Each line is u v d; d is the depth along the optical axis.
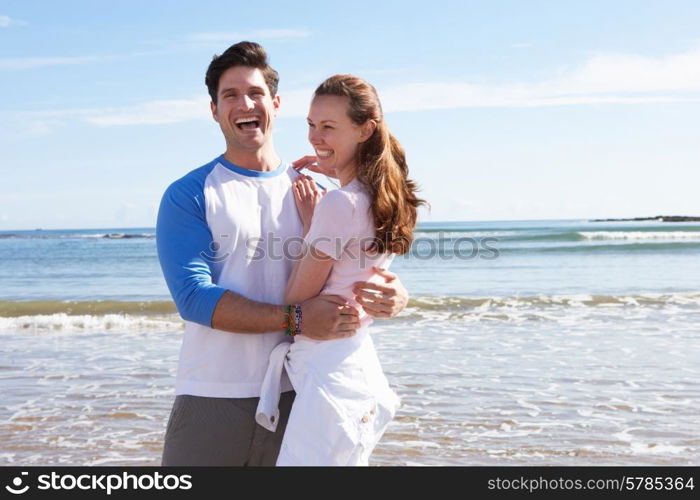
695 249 30.69
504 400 6.61
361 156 2.70
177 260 2.75
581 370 7.78
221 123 2.92
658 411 6.21
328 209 2.61
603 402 6.52
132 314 13.26
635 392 6.85
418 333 10.45
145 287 21.55
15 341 10.26
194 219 2.79
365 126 2.67
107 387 7.32
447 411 6.28
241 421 2.82
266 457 2.88
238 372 2.82
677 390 6.90
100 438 5.71
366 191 2.65
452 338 9.96
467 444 5.40
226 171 2.91
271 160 3.01
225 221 2.82
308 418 2.61
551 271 22.91
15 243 60.97
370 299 2.67
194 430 2.83
